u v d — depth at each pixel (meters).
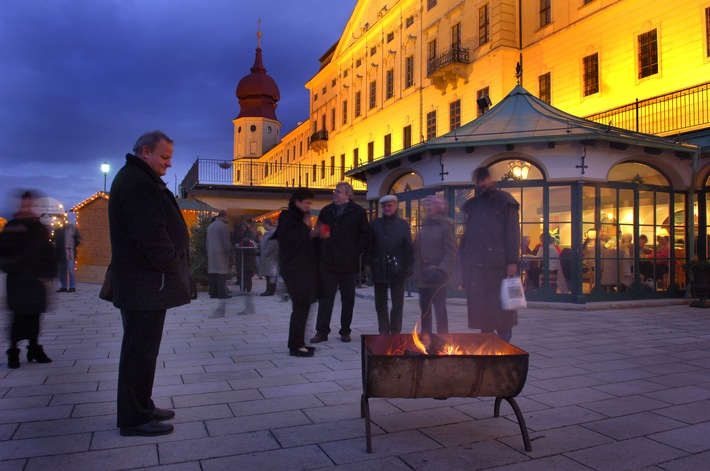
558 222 10.79
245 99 74.25
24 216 5.30
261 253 12.04
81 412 3.90
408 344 3.81
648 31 18.86
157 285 3.41
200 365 5.44
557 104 22.86
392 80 35.38
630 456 3.19
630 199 11.38
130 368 3.42
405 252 6.43
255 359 5.73
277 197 24.77
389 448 3.26
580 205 10.57
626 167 11.41
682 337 7.30
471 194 11.35
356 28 40.94
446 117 28.92
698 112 16.81
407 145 33.31
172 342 6.70
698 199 12.41
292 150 58.69
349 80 41.88
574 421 3.81
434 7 30.20
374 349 3.76
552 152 10.66
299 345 5.90
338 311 10.05
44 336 7.12
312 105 51.06
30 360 5.54
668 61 18.03
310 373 5.11
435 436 3.48
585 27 21.39
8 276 5.26
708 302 11.04
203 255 13.17
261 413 3.91
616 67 20.03
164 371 5.18
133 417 3.41
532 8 24.31
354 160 40.72
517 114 11.89
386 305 6.62
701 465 3.07
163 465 2.98
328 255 6.61
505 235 4.91
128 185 3.34
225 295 11.23
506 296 4.46
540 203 10.91
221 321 8.55
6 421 3.69
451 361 3.26
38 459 3.04
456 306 10.70
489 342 3.83
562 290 10.70
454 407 4.10
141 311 3.41
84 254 17.42
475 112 26.59
